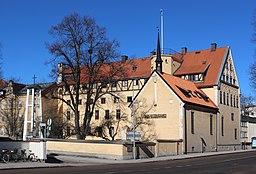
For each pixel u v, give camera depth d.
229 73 73.44
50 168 28.16
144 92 58.44
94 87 68.44
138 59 81.81
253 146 82.44
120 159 39.84
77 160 37.62
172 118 54.88
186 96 57.31
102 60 54.56
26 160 32.22
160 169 26.98
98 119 77.12
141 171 24.95
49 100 78.38
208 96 66.81
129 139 41.47
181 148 52.62
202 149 58.94
